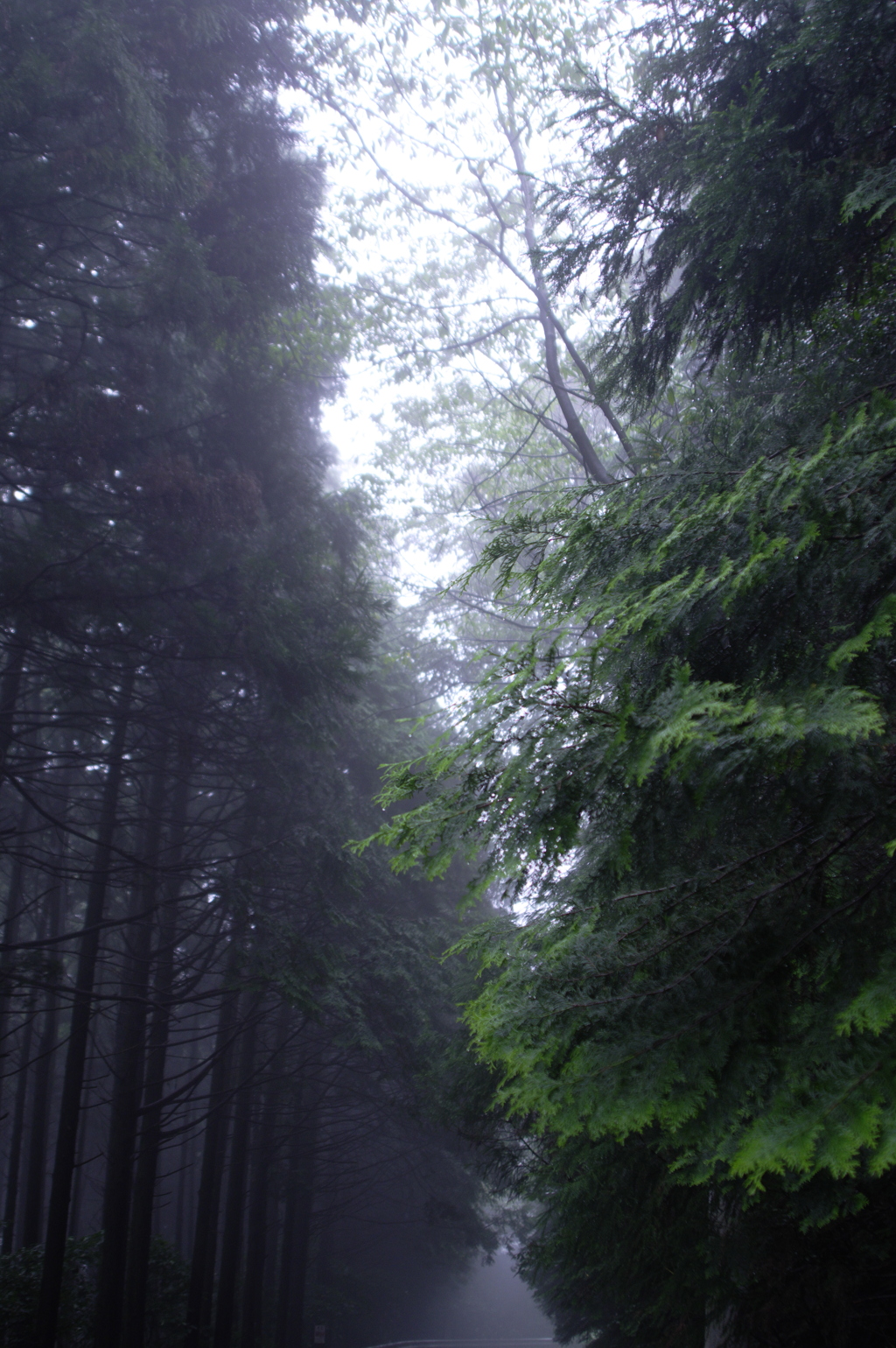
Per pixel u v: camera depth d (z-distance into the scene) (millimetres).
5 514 13312
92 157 10375
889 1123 1938
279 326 14117
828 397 3996
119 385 12039
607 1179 4453
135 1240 13727
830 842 2627
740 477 3012
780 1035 2467
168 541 12352
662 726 2225
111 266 13031
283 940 12828
